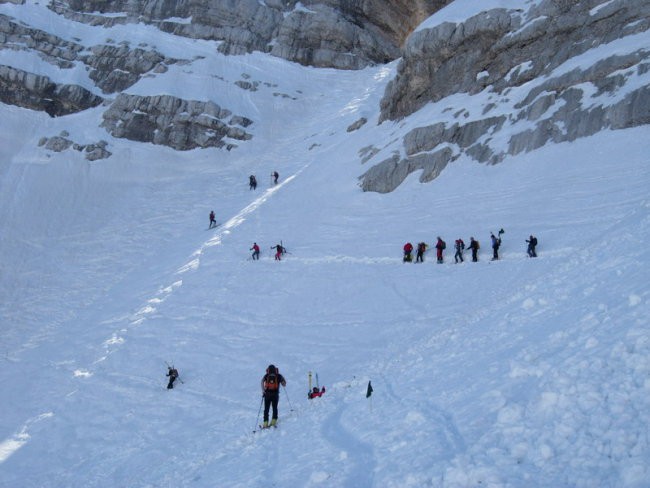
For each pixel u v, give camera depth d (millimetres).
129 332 28234
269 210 40531
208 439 17688
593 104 30062
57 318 34750
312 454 9195
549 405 6914
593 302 10188
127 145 56750
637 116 27719
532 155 31125
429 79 42312
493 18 38031
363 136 45938
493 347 10805
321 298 26656
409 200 34094
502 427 7059
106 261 41312
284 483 8258
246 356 23438
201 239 40375
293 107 63156
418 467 7027
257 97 63156
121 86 63031
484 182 31719
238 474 9609
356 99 62094
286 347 23125
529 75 35406
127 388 23453
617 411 6207
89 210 48281
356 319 23688
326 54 69750
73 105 60531
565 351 8391
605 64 30516
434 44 41094
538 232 24672
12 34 63438
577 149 29250
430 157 35875
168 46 67500
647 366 6664
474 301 21125
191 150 57531
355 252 30109
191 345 25594
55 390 25484
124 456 18828
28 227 44875
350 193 37938
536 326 10742
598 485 5348
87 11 71812
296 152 54281
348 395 12648
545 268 20953
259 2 72188
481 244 25953
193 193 50688
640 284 9648
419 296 23703
